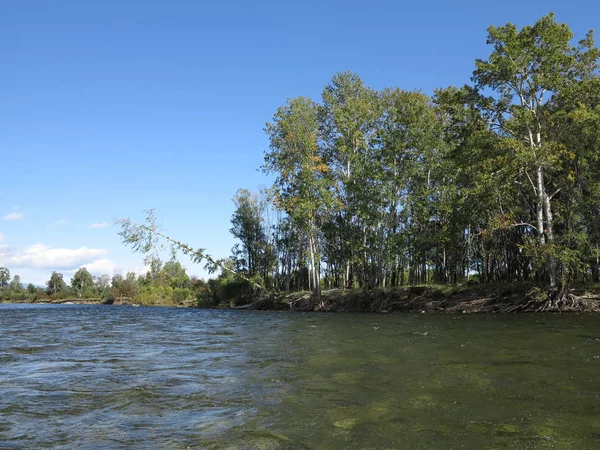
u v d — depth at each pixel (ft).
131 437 19.12
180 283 294.25
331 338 52.54
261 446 17.76
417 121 135.33
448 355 37.58
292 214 150.10
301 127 144.87
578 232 107.76
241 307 175.94
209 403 24.21
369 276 150.41
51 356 41.65
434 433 18.88
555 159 93.81
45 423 21.21
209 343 50.55
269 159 151.02
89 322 89.66
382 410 22.13
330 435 18.83
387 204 139.13
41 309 176.45
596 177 102.99
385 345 44.70
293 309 153.99
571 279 101.65
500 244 133.69
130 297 319.06
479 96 108.78
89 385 28.86
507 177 99.40
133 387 28.14
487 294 113.29
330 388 26.71
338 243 162.61
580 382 27.27
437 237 127.34
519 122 103.35
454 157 117.50
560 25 96.48
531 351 39.27
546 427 19.43
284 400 24.34
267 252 197.36
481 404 22.88
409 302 127.95
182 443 18.31
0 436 19.40
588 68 104.99
